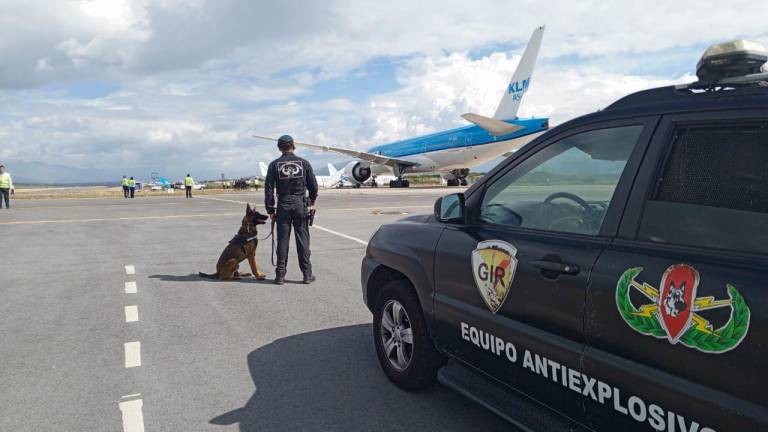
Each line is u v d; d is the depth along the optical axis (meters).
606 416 2.01
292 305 5.73
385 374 3.79
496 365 2.62
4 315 5.38
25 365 4.01
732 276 1.63
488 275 2.64
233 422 3.11
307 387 3.60
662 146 2.04
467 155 36.56
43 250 9.82
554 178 2.53
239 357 4.17
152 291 6.42
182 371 3.89
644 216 2.02
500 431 2.98
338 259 8.60
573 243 2.24
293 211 6.64
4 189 23.17
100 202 29.58
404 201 23.53
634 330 1.88
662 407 1.77
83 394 3.50
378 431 3.00
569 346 2.15
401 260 3.41
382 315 3.71
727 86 2.00
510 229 2.66
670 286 1.77
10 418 3.16
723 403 1.59
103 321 5.16
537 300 2.32
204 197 35.38
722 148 1.86
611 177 2.24
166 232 12.70
